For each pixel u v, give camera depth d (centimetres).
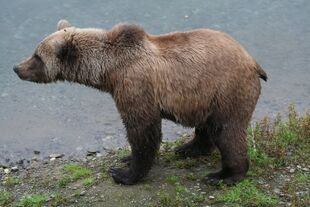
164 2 1880
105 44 985
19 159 1231
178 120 991
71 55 993
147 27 1714
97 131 1325
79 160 1213
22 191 1084
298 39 1680
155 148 1007
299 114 1348
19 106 1421
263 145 1127
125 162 1141
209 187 1010
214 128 989
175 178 1038
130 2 1878
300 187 997
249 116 985
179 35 988
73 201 1008
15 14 1791
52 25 1728
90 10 1817
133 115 977
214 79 959
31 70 1032
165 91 966
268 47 1642
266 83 1492
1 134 1319
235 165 997
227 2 1888
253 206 951
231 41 983
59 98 1455
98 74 991
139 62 963
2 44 1645
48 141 1292
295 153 1114
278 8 1850
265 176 1034
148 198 993
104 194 1016
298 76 1516
